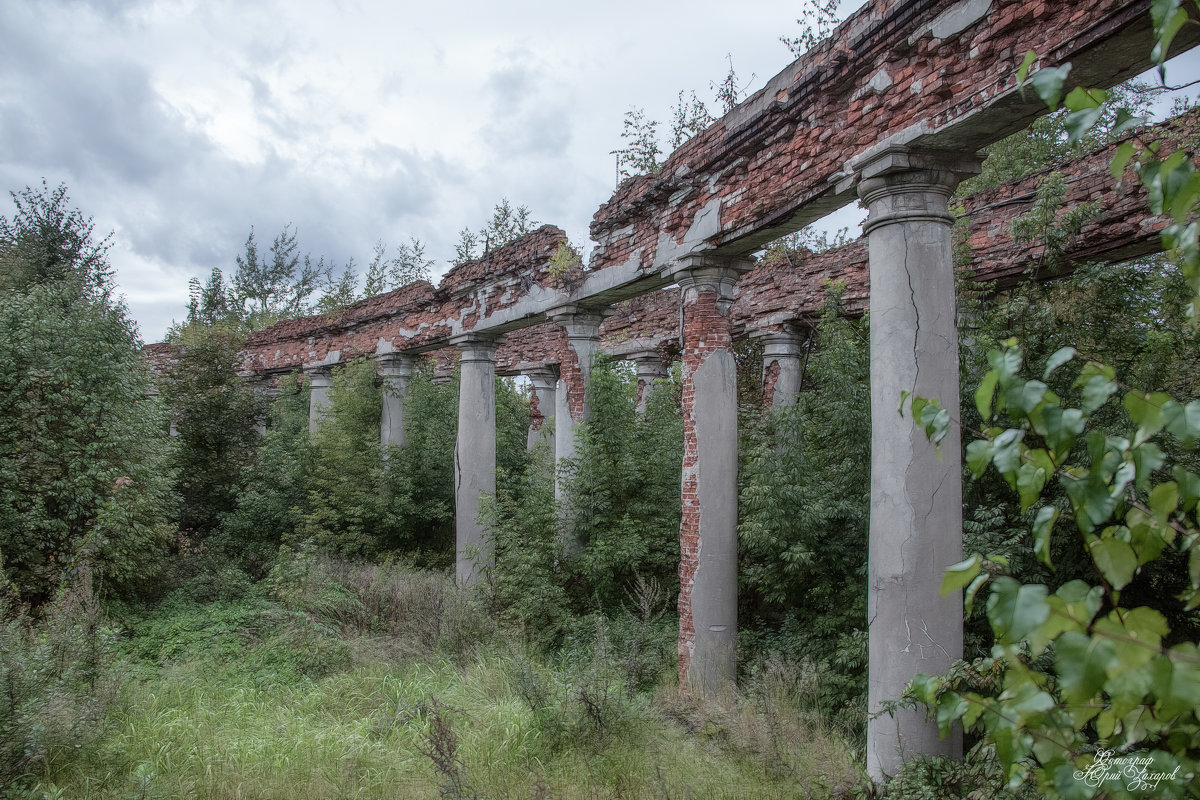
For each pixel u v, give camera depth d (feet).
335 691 24.43
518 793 17.66
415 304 48.11
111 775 17.95
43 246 55.67
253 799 17.44
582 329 36.88
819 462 27.84
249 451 52.80
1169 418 5.17
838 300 29.91
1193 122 22.12
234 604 35.70
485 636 30.40
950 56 16.90
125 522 32.45
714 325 27.04
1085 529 5.39
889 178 18.12
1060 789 5.28
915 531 17.03
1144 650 4.48
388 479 47.85
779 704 22.06
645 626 27.99
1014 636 4.78
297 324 64.80
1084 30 14.12
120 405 34.88
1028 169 51.34
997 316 23.81
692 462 26.73
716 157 25.22
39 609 28.58
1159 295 24.49
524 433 69.41
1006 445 5.66
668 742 20.66
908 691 14.79
